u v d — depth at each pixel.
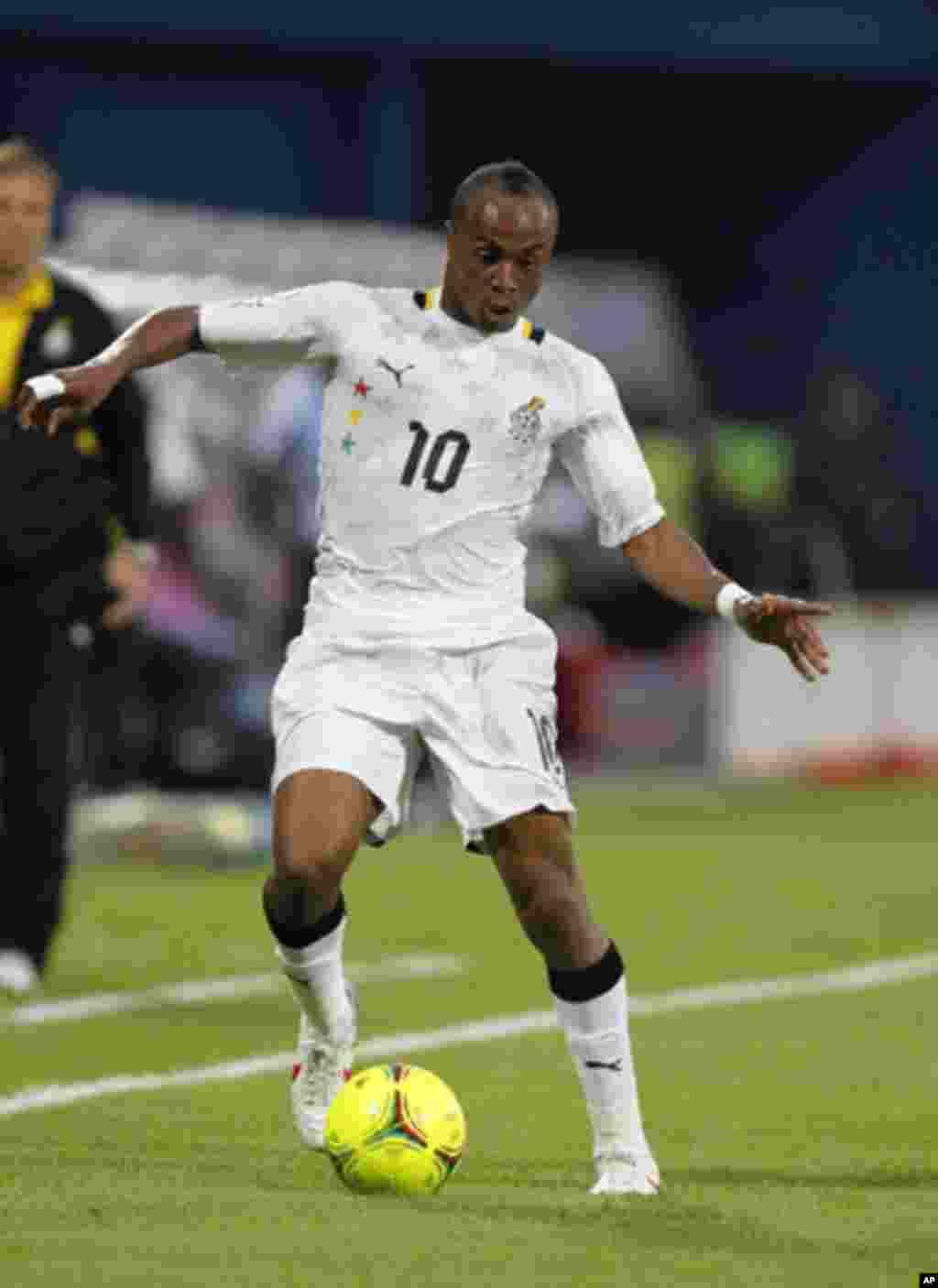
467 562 21.58
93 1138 24.55
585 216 97.06
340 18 79.12
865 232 94.69
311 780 21.11
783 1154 24.03
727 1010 34.31
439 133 93.62
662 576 21.86
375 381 21.39
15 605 33.50
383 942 40.78
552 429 21.62
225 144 82.06
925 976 37.84
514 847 21.27
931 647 74.12
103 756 53.31
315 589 21.95
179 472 54.38
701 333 97.25
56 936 35.22
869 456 79.75
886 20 85.56
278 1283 17.92
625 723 69.56
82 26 75.75
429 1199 21.02
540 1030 32.38
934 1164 23.53
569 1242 19.34
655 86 92.00
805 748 72.38
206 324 21.59
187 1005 34.34
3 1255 18.80
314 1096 22.75
